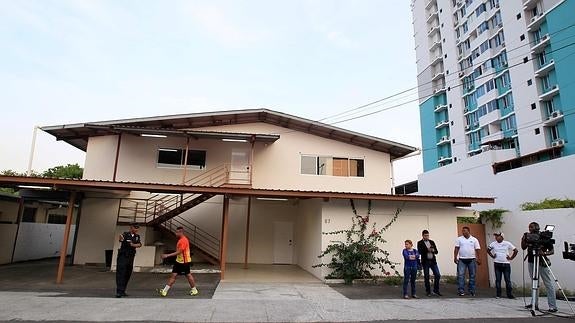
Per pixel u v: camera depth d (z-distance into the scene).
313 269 13.30
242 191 11.62
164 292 8.61
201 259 16.67
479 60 42.88
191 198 16.80
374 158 18.47
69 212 11.25
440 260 12.45
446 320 6.70
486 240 12.33
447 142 49.38
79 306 7.15
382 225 12.46
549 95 32.16
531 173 21.02
